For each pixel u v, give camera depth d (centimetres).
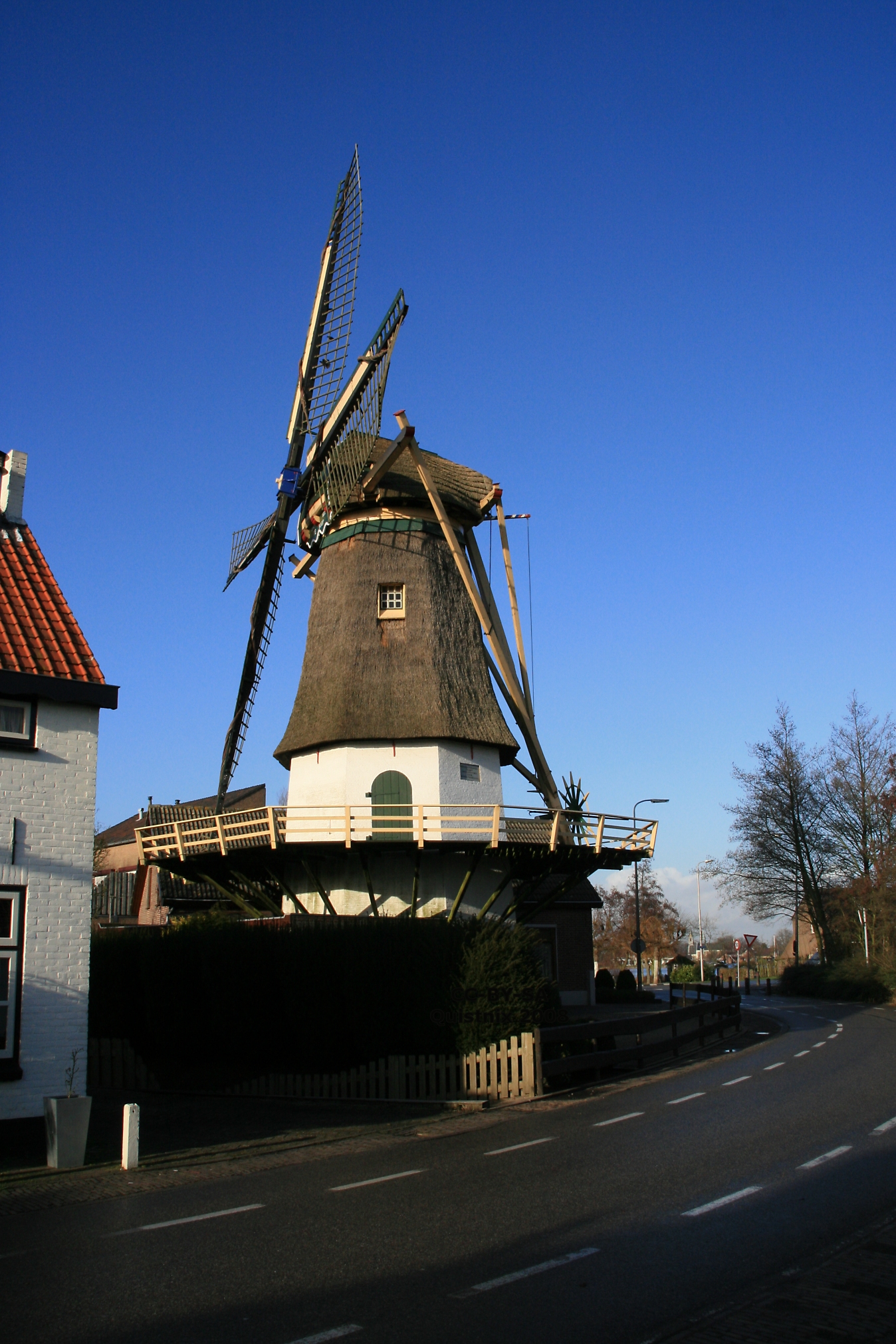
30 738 1334
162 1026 2028
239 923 2152
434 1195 927
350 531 2673
